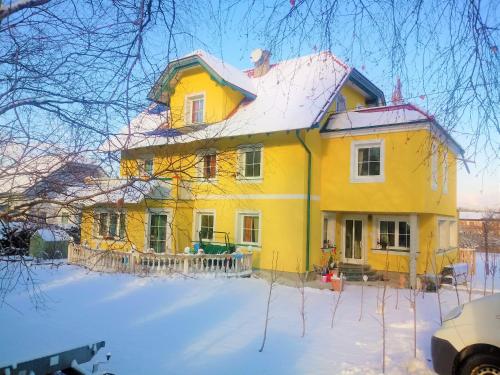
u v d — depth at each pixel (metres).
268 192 16.27
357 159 15.98
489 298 5.94
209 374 6.18
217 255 14.95
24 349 7.07
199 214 18.19
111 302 10.88
